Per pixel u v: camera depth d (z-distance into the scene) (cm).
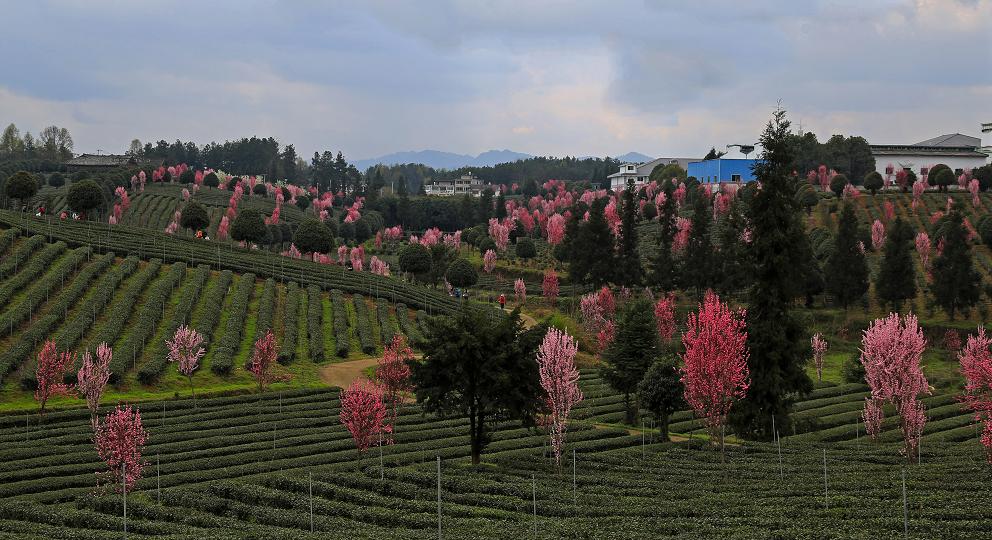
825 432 7438
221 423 7288
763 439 6994
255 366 8262
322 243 14175
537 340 6325
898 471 5497
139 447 5428
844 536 4025
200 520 4809
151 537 4444
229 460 6228
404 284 13338
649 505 4853
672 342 10519
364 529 4594
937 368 10644
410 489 5325
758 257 7094
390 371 6944
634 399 8462
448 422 7506
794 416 7931
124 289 10444
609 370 7881
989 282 13200
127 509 5078
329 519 4781
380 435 5944
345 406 6047
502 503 5041
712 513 4628
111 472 5262
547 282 14212
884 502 4606
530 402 6231
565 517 4800
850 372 9762
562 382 5938
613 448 6981
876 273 14438
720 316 5825
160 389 8262
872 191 19025
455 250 19262
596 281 14012
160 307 9962
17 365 8125
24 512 4962
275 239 19512
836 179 18975
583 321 11950
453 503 5097
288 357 9262
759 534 4141
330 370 9244
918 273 14388
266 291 11362
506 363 6184
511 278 17375
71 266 10575
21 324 8900
